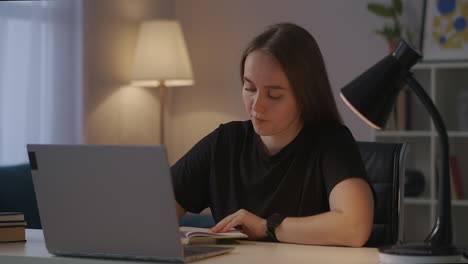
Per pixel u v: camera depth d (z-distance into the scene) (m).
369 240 2.26
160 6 5.21
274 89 1.98
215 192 2.19
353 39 4.88
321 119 2.09
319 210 2.05
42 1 4.27
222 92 5.25
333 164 1.98
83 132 4.46
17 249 1.70
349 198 1.87
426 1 4.52
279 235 1.86
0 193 3.66
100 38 4.60
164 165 1.44
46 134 4.27
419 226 4.60
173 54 4.64
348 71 4.89
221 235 1.80
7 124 4.12
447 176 1.49
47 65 4.29
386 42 4.81
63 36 4.36
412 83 1.54
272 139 2.10
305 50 2.00
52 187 1.57
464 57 4.43
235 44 5.21
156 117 5.20
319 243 1.81
